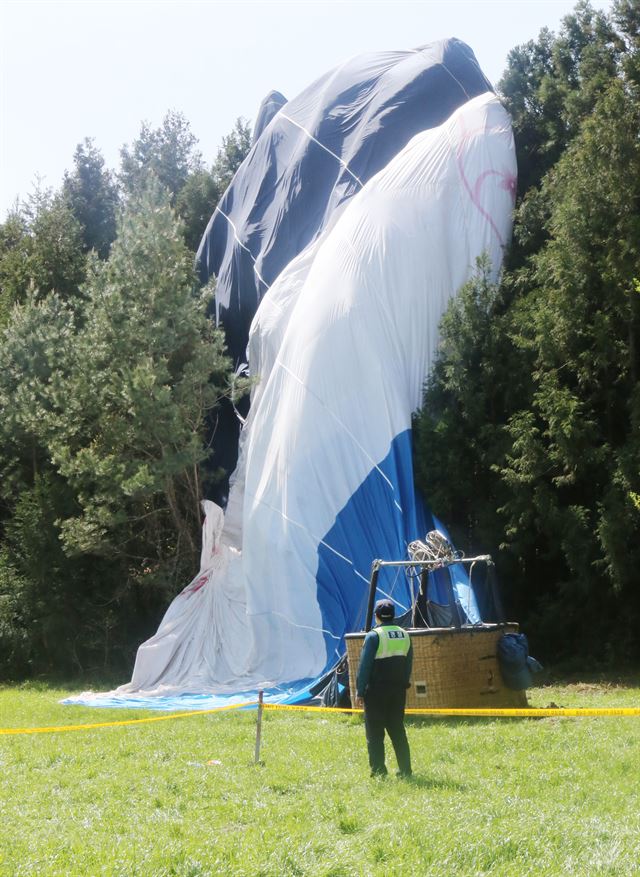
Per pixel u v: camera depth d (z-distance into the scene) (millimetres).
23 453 38969
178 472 32281
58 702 25516
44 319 39594
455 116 32938
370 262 29406
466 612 21453
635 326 26828
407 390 28844
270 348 31875
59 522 34312
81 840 8719
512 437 27641
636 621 26266
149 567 35625
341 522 26594
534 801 10227
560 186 29656
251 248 35906
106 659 34469
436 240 30469
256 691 25062
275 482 27641
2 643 34594
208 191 53531
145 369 31266
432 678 17703
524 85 36500
